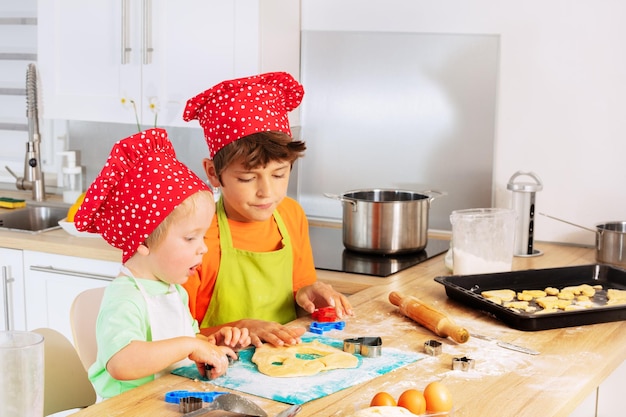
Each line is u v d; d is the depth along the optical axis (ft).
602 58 9.62
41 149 12.92
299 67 11.18
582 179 9.90
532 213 9.43
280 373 5.51
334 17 10.91
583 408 8.18
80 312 6.42
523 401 5.23
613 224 9.32
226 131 6.81
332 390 5.29
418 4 10.44
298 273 7.96
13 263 10.63
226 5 10.21
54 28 11.27
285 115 7.22
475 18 10.18
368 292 7.93
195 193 5.69
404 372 5.69
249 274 7.40
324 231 10.81
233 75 10.30
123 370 5.32
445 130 10.49
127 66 10.88
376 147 10.88
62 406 6.84
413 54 10.53
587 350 6.27
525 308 7.03
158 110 10.79
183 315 5.95
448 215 10.62
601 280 8.02
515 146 10.18
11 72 12.96
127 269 5.93
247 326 6.42
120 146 5.56
